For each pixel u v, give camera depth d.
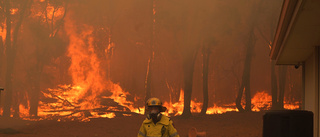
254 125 24.58
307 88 12.09
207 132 20.91
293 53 10.52
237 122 26.33
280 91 35.50
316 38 7.90
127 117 29.95
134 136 19.84
